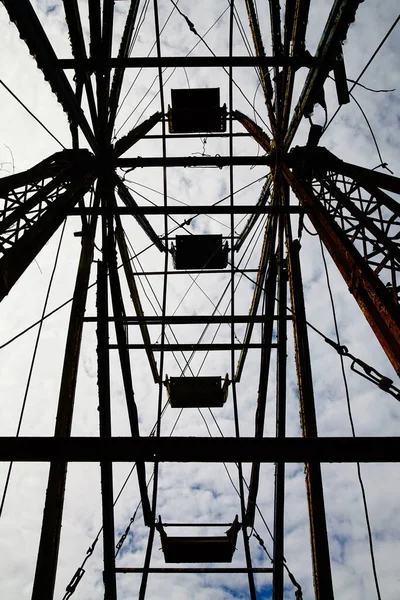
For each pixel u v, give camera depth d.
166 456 5.15
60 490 6.45
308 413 7.64
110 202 10.45
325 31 7.32
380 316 5.65
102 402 8.83
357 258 6.29
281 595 8.78
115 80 10.14
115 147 10.45
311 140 8.59
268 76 11.45
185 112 11.70
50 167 8.44
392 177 7.39
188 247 12.64
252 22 11.31
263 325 11.53
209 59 8.15
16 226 6.69
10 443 5.14
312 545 6.86
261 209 9.33
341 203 7.59
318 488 7.04
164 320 10.48
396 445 5.17
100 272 9.70
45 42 7.02
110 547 7.91
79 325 8.36
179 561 12.05
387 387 6.14
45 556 5.91
